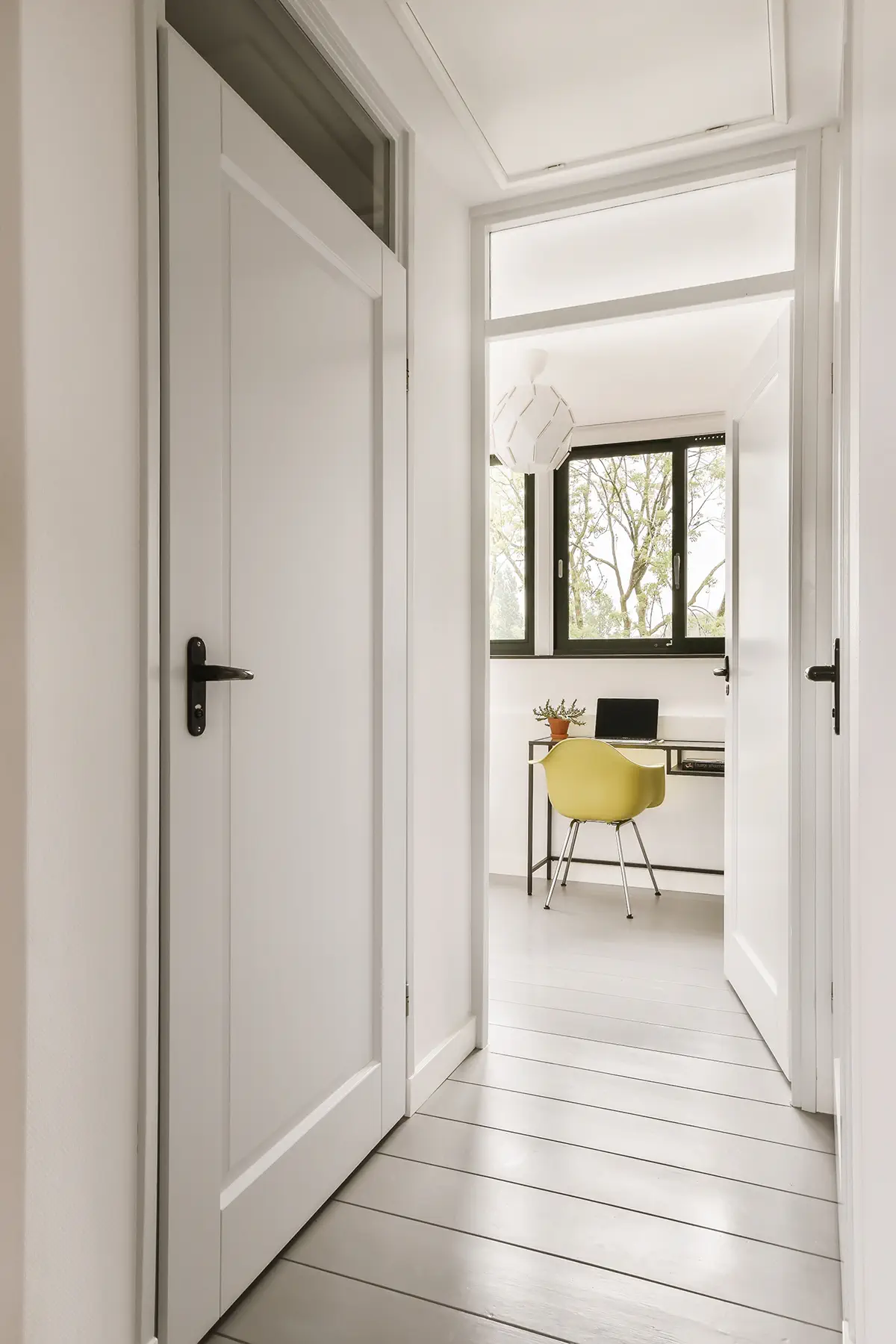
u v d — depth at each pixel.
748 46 1.86
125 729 1.18
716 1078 2.29
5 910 1.03
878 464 0.58
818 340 2.19
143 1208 1.21
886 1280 0.51
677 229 2.38
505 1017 2.72
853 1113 1.09
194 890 1.31
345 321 1.81
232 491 1.42
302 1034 1.64
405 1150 1.93
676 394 4.17
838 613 1.75
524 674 4.76
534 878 4.68
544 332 2.50
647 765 4.43
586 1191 1.77
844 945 1.51
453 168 2.33
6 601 1.03
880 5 0.56
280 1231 1.55
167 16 1.32
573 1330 1.39
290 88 1.67
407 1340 1.37
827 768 2.15
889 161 0.51
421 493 2.21
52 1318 1.07
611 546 4.67
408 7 1.72
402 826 2.04
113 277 1.15
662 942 3.49
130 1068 1.19
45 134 1.04
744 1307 1.45
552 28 1.79
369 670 1.91
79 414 1.10
